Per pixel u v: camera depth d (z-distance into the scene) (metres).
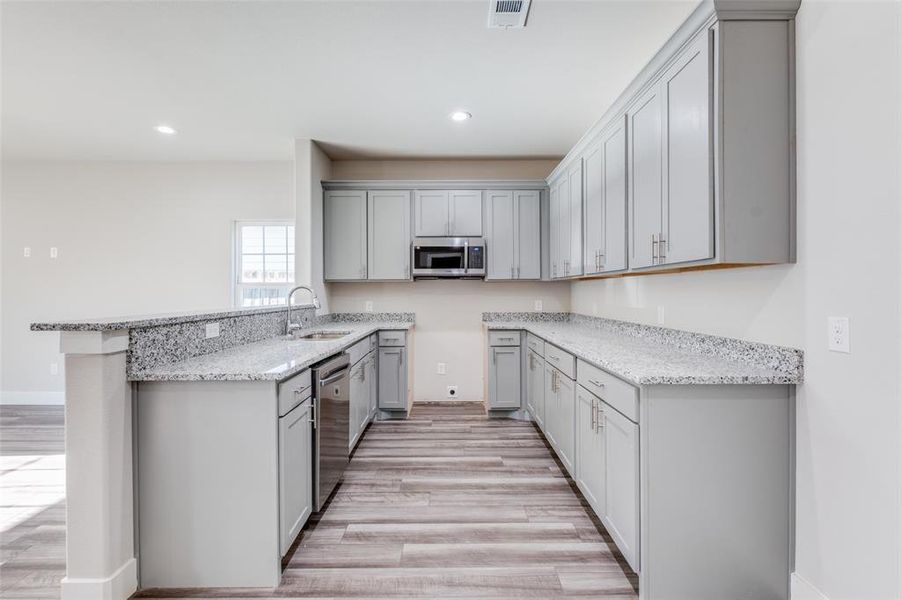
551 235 4.06
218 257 4.69
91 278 4.68
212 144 4.04
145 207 4.68
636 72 2.65
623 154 2.39
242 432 1.73
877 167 1.31
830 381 1.47
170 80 2.78
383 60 2.52
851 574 1.40
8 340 4.63
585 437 2.26
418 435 3.56
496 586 1.74
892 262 1.27
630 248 2.32
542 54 2.46
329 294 4.42
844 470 1.42
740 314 1.92
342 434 2.57
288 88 2.87
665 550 1.61
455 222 4.18
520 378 4.03
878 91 1.30
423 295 4.56
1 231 4.65
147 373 1.69
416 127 3.55
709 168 1.63
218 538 1.74
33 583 1.75
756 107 1.61
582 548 1.99
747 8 1.58
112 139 3.91
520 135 3.73
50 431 3.69
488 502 2.41
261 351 2.31
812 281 1.54
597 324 3.63
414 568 1.85
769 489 1.62
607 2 2.01
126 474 1.68
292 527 1.88
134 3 2.03
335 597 1.68
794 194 1.61
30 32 2.26
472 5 2.04
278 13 2.10
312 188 3.90
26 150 4.24
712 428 1.62
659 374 1.62
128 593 1.67
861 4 1.35
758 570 1.62
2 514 2.29
